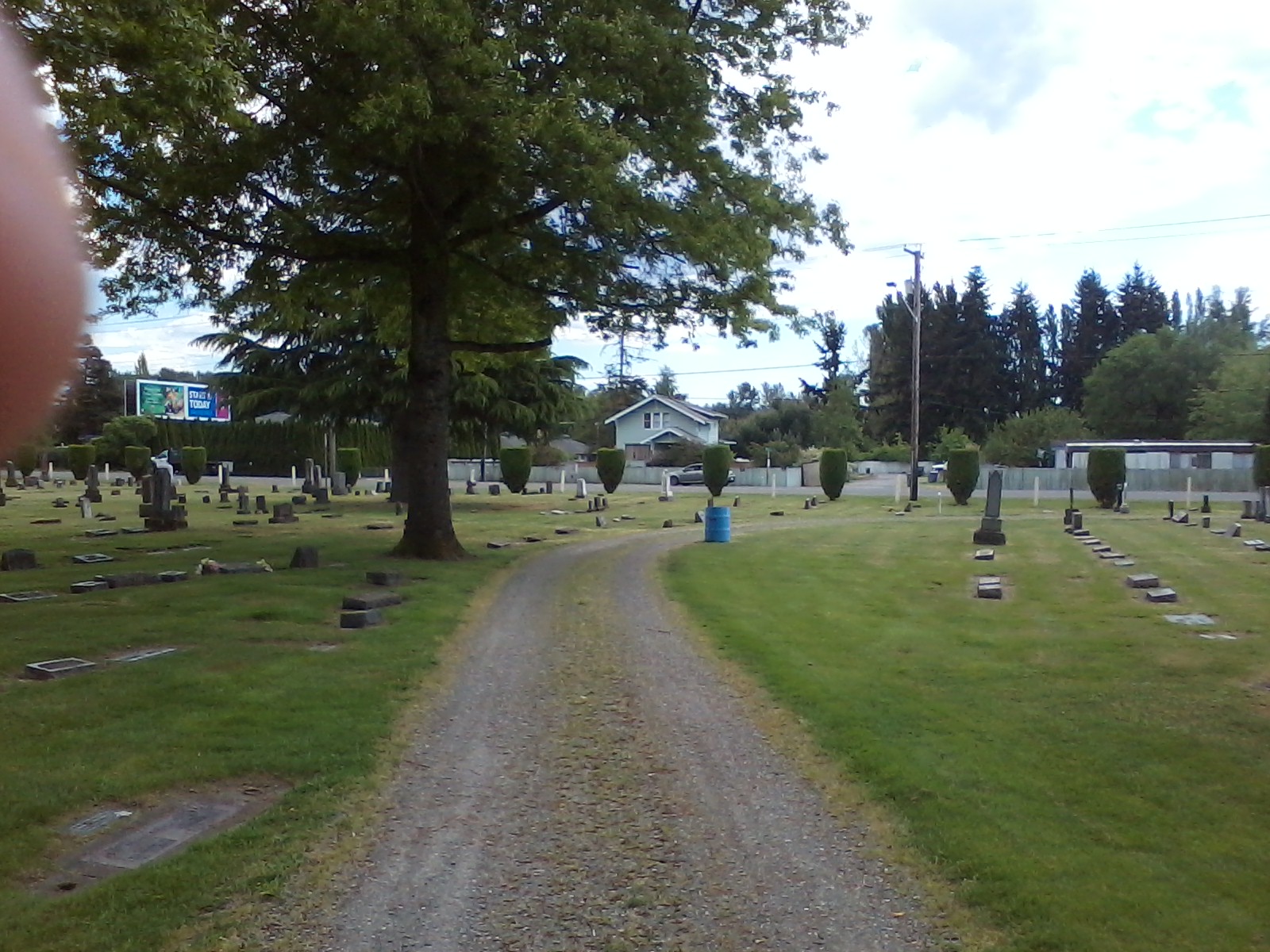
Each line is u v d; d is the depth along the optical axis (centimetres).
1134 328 8181
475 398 3095
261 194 1441
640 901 432
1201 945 385
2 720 675
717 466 3678
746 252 1455
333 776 581
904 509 3278
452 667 867
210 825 518
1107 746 635
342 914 418
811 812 535
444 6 1200
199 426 5947
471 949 390
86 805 537
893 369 8050
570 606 1191
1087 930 396
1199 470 4338
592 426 7769
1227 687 788
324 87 1314
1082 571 1535
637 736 674
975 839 486
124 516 2645
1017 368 8425
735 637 995
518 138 1224
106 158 1248
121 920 407
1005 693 773
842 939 396
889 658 898
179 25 944
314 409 3188
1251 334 7056
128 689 753
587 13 1316
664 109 1428
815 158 1658
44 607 1104
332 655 884
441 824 518
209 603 1125
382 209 1617
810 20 1549
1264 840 487
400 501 3191
